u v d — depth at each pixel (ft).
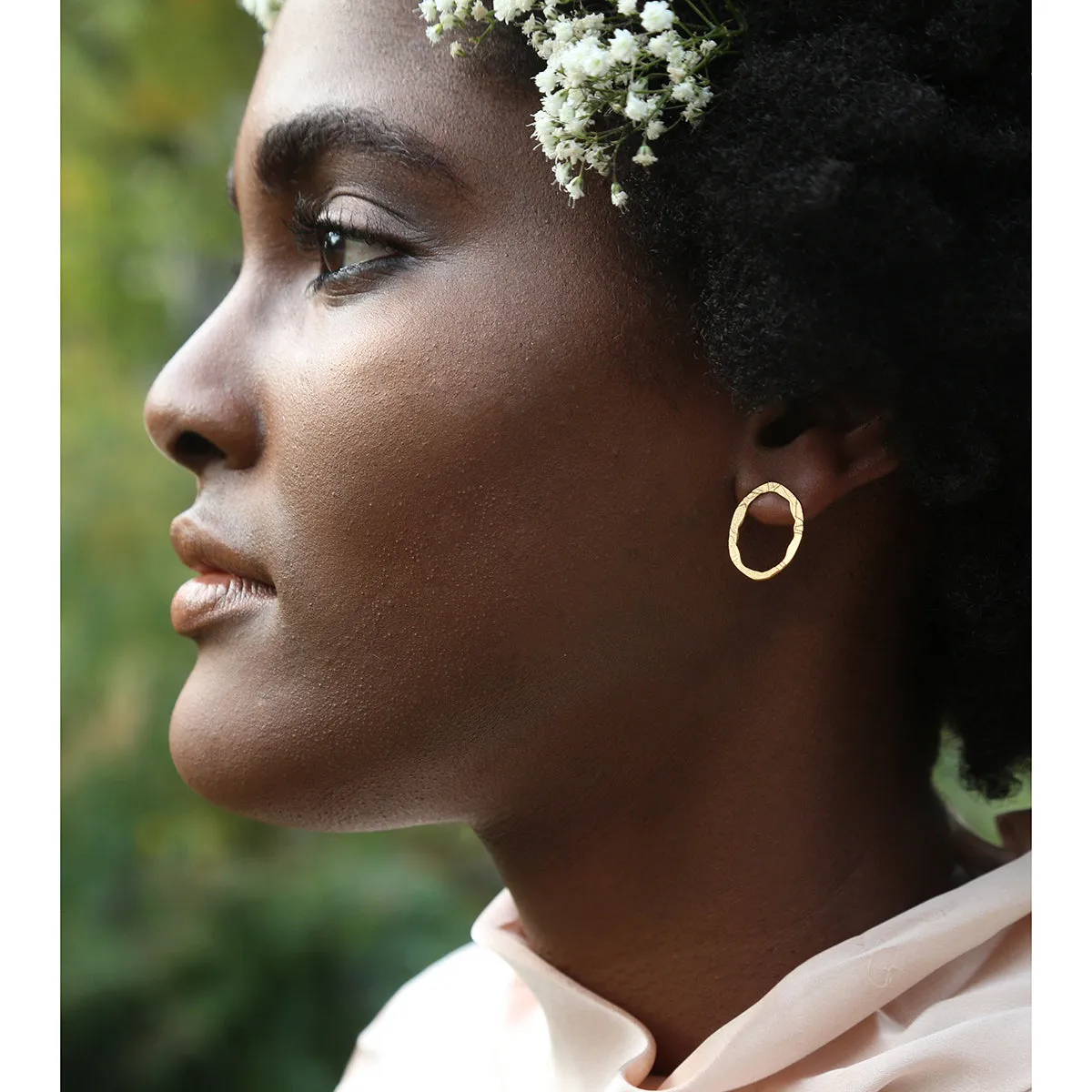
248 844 8.73
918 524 3.38
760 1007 3.17
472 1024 4.42
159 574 8.70
